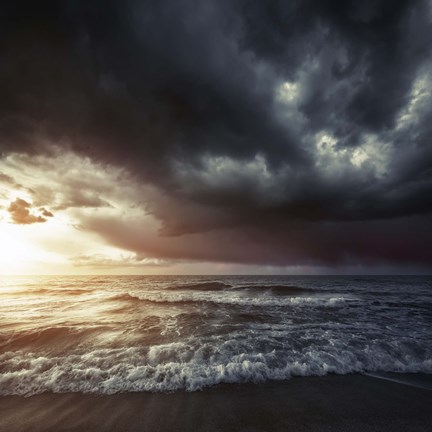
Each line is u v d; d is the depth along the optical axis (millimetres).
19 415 4734
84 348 8117
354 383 5984
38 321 11805
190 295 22906
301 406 4969
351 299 18953
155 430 4254
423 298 21312
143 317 12531
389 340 8844
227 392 5539
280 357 7328
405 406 4969
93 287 34156
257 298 19594
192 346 8156
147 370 6395
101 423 4469
